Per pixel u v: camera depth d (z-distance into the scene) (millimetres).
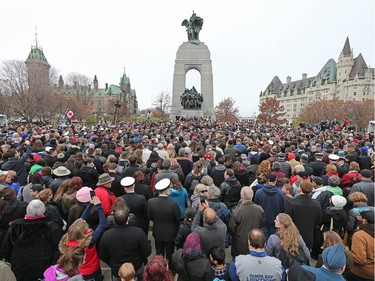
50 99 58969
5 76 64375
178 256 4621
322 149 13953
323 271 3963
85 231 4609
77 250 3904
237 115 124500
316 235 6875
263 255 4316
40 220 5004
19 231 4906
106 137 16656
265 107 95250
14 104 53219
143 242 5086
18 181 8812
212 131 25203
